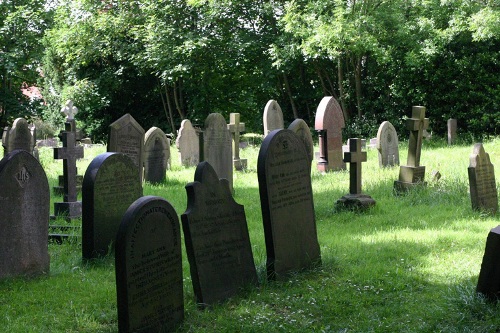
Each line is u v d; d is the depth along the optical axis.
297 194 7.96
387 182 15.04
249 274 7.31
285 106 33.53
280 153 7.74
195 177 6.86
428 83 27.62
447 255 8.64
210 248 6.84
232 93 34.28
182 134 20.39
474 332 5.87
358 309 6.70
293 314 6.55
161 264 6.10
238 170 18.34
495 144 22.78
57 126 35.09
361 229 10.69
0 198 7.67
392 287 7.34
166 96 34.34
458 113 26.81
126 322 5.73
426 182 14.02
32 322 6.43
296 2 27.67
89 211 8.84
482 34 23.12
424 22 25.73
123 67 32.62
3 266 7.74
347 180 16.09
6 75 35.97
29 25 36.06
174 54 30.27
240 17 30.75
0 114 36.12
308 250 8.08
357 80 29.22
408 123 13.91
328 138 18.38
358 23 25.11
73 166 11.95
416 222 11.09
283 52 27.97
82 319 6.45
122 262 5.70
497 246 6.41
